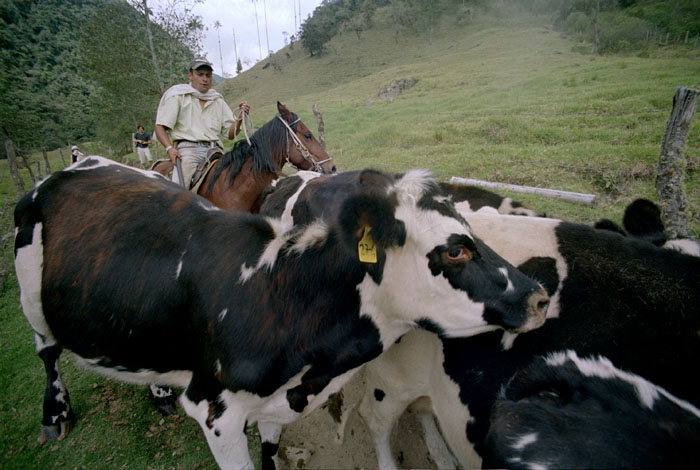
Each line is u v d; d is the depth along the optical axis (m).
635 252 1.76
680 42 32.94
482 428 1.81
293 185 3.64
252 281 1.96
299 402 2.06
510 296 1.71
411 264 1.82
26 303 2.65
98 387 3.81
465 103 19.64
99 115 20.94
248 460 2.08
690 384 1.48
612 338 1.60
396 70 48.47
